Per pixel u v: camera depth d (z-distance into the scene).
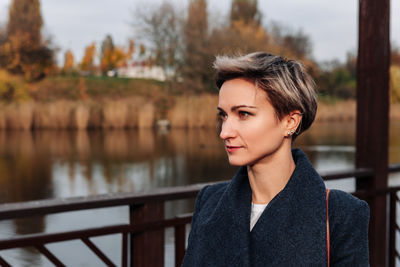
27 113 21.36
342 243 0.71
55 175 9.88
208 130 21.78
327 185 7.17
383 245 2.44
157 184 8.95
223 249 0.75
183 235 1.79
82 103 22.95
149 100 28.53
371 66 2.37
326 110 27.05
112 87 34.06
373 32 2.35
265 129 0.73
